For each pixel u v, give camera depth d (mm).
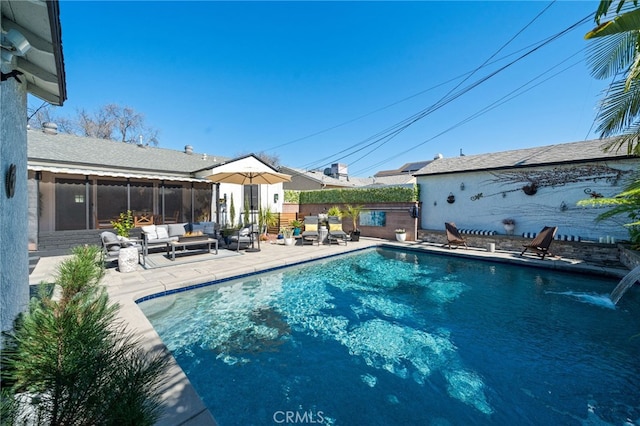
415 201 19344
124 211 18375
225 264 11539
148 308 7910
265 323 7324
